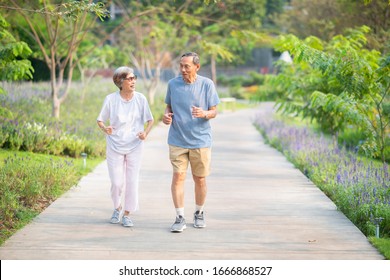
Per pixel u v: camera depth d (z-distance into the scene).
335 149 13.88
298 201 9.80
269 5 45.34
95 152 14.61
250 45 31.47
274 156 15.69
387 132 14.93
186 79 7.63
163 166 13.62
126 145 7.94
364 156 15.09
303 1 26.67
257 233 7.78
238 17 30.19
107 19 36.47
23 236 7.50
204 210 9.10
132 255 6.84
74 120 18.09
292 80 16.22
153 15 27.31
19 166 10.42
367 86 10.30
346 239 7.53
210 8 30.08
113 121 7.92
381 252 6.96
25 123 14.56
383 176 10.61
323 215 8.80
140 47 29.73
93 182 11.20
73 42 18.59
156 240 7.42
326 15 24.95
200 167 7.80
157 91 36.28
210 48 21.34
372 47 18.94
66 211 8.84
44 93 23.42
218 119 29.48
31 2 17.66
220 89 49.81
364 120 10.62
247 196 10.21
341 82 10.34
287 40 11.15
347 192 9.28
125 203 8.07
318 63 10.52
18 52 12.50
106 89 31.17
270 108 34.94
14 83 22.77
